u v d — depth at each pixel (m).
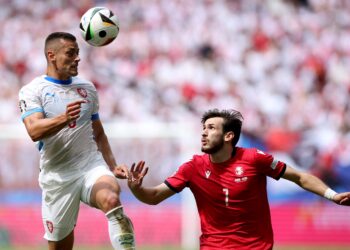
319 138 64.50
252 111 74.62
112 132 62.91
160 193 26.14
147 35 85.56
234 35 84.25
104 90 78.88
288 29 84.38
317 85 77.50
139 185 25.36
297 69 79.50
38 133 25.02
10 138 62.12
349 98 75.38
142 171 25.53
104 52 84.00
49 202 28.16
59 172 27.58
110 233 25.52
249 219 25.66
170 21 87.19
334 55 80.75
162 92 78.31
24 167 61.88
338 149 63.97
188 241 61.00
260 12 86.75
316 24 84.88
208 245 25.83
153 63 82.06
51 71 27.34
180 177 26.27
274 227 61.88
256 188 25.75
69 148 27.27
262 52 81.75
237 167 25.77
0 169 61.97
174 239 61.06
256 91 76.94
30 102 26.67
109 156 29.30
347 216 61.00
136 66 81.88
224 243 25.62
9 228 61.25
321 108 73.69
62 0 92.69
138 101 77.19
